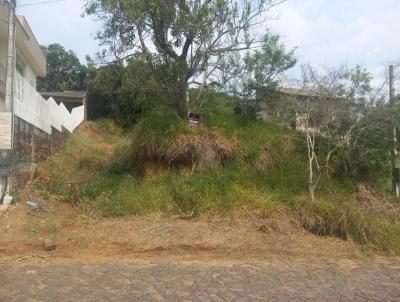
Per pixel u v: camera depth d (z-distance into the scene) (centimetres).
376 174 1134
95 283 521
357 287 550
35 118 1179
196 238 717
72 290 494
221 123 1098
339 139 1066
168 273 569
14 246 651
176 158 1030
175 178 963
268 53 1235
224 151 1027
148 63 1075
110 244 684
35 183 1050
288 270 607
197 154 1017
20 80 1004
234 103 1274
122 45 1078
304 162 1070
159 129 1054
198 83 1134
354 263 661
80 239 691
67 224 772
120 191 934
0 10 1193
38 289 494
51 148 1435
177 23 1004
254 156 1030
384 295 524
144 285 520
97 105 2608
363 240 752
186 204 862
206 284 534
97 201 888
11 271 554
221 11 1030
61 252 645
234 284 538
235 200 867
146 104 1270
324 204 834
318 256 684
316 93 1018
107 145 1825
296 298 500
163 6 999
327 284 556
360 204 938
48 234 716
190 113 1068
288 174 1014
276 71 1245
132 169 1167
